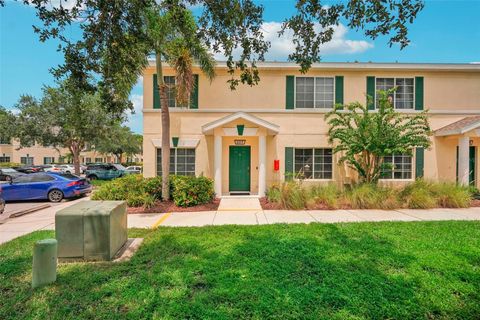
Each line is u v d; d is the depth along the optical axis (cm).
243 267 449
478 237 608
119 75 567
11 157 4284
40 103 1964
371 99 1147
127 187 1027
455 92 1305
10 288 394
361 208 982
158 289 382
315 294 363
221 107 1287
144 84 1277
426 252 511
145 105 1276
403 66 1270
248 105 1289
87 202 572
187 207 984
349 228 689
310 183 1248
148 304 345
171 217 863
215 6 451
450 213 900
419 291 372
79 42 435
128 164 5200
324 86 1307
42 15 411
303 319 314
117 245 535
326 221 799
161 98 1023
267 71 1291
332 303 346
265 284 392
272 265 455
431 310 331
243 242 579
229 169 1332
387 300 351
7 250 547
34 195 1217
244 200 1150
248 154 1337
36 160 4384
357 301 347
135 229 701
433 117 1297
